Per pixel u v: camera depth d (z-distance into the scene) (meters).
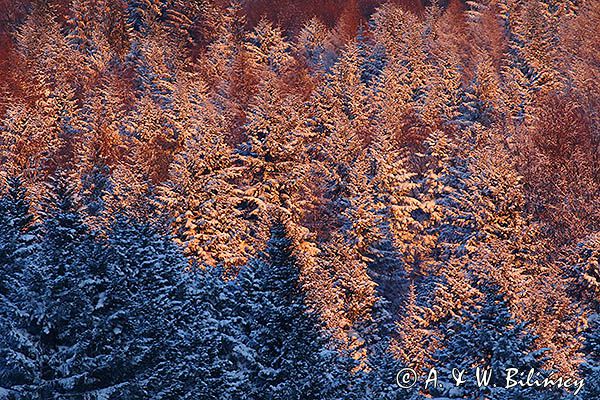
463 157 157.25
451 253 131.38
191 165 121.12
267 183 136.25
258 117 145.88
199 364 56.69
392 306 118.56
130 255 56.25
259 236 108.75
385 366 61.56
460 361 63.25
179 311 58.97
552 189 133.38
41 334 48.12
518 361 60.41
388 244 126.31
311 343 59.81
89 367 48.44
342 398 59.28
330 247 109.00
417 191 155.25
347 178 142.50
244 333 62.06
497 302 63.38
